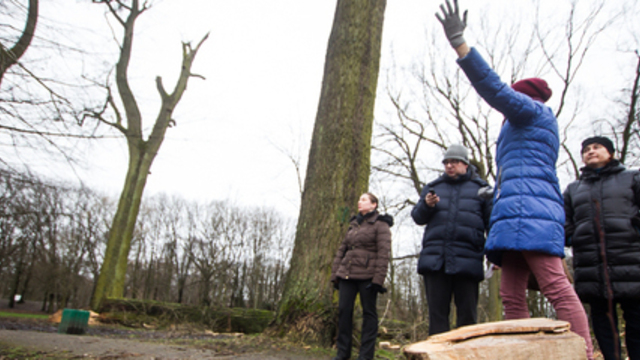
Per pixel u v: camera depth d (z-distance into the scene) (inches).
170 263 1589.6
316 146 223.1
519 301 102.0
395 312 451.2
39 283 1026.1
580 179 133.1
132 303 429.4
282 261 1611.7
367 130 224.4
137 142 534.9
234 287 1521.9
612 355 117.3
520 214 95.0
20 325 327.0
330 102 225.9
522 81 111.4
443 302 130.8
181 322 383.9
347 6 239.3
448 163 141.1
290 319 194.5
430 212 138.6
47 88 201.8
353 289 157.4
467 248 131.2
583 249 123.6
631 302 115.6
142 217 1612.9
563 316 89.5
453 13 99.6
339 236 204.7
